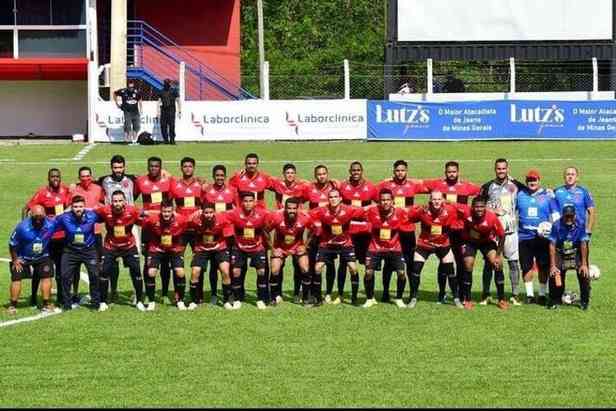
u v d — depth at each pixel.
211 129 42.28
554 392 14.98
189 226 19.67
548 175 34.78
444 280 20.08
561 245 19.47
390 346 17.16
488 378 15.58
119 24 44.03
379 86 49.97
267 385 15.29
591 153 39.34
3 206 30.53
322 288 21.73
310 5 66.94
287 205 19.62
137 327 18.33
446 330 18.11
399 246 19.75
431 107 42.62
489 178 34.31
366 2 67.06
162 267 20.34
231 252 19.77
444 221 19.69
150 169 21.16
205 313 19.34
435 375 15.72
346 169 35.94
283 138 42.50
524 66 51.19
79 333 17.97
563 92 44.44
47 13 45.28
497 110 42.69
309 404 14.53
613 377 15.61
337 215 19.72
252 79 55.66
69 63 44.47
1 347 17.17
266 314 19.25
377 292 21.36
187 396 14.84
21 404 14.56
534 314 19.20
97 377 15.67
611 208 30.25
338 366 16.14
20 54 45.38
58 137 45.94
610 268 23.64
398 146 41.03
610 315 19.12
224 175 20.91
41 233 19.33
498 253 19.62
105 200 20.94
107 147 40.84
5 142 43.66
